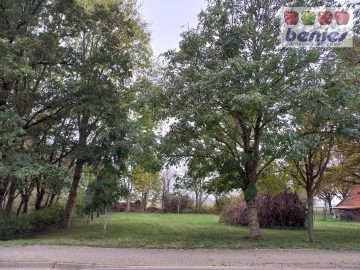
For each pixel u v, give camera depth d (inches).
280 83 617.9
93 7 868.0
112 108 800.9
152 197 1943.9
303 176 673.0
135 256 461.7
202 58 629.3
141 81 871.1
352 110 585.3
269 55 625.6
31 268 402.9
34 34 757.3
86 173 933.2
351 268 419.8
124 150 645.3
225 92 555.2
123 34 899.4
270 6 654.5
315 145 563.8
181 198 1867.6
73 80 818.8
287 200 978.7
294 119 569.0
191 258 454.3
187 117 568.4
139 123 805.2
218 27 631.8
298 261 442.3
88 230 824.9
